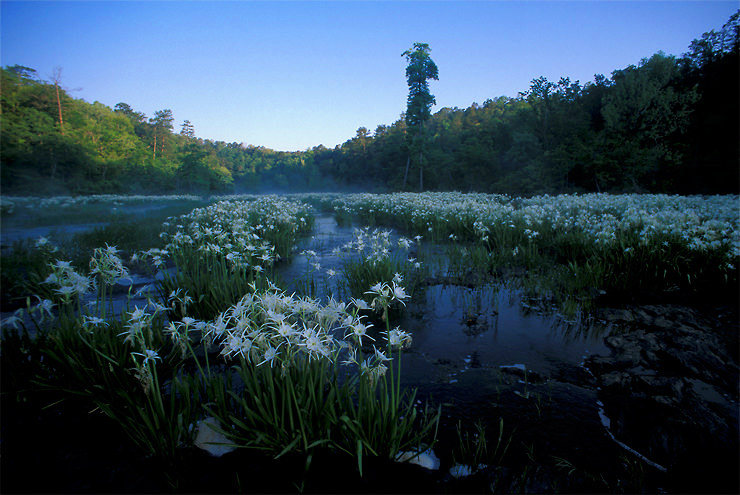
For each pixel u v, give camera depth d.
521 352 3.59
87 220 13.78
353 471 2.04
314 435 2.12
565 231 8.48
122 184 45.69
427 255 7.95
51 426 2.39
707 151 27.84
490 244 8.77
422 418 2.53
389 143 70.06
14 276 5.23
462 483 1.98
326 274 6.31
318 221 16.53
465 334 4.02
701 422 2.46
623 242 6.43
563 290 5.52
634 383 2.98
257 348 2.18
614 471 2.09
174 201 29.22
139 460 2.12
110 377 2.56
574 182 32.03
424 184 53.88
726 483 2.00
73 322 2.91
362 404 2.10
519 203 18.33
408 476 2.02
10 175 33.97
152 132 90.19
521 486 1.96
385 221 14.80
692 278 5.50
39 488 1.90
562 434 2.40
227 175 77.25
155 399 2.18
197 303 3.99
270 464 2.10
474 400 2.77
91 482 1.95
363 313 4.52
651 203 12.79
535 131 39.91
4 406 2.58
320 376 2.17
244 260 5.43
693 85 30.19
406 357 3.46
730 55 28.09
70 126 47.56
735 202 13.13
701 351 3.47
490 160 46.50
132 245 8.48
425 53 43.25
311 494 1.88
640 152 26.62
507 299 5.21
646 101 29.88
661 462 2.16
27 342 2.81
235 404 2.51
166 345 3.12
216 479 1.99
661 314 4.54
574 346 3.74
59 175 39.34
